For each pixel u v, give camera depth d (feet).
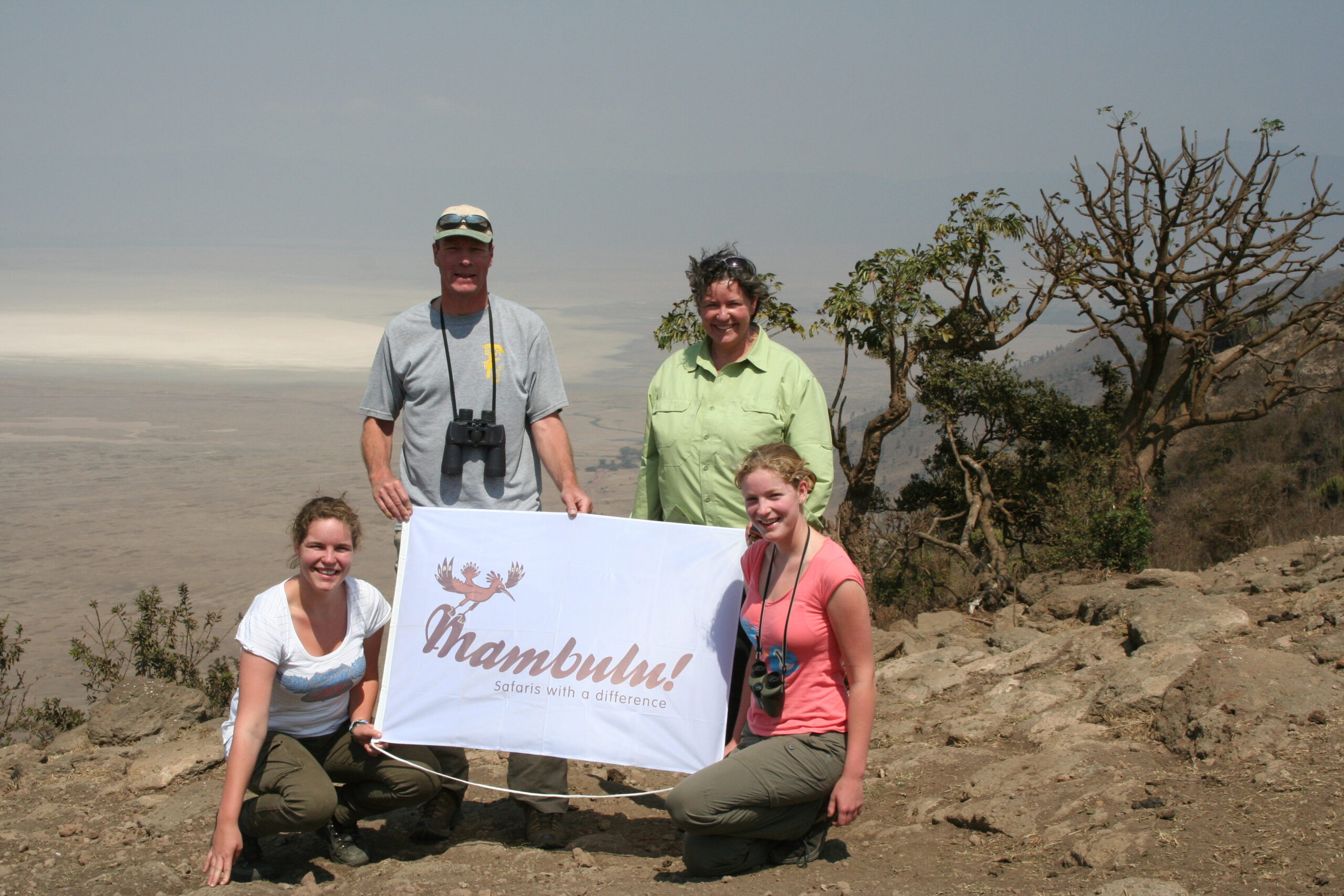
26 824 14.11
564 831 13.62
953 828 12.38
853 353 58.49
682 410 14.16
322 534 11.54
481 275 13.33
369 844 12.95
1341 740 11.94
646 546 13.12
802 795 11.28
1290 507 69.10
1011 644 22.85
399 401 14.06
